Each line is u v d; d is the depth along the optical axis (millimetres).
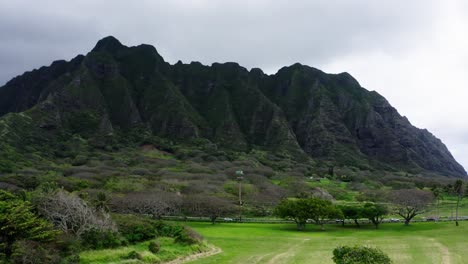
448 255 56688
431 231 88438
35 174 140250
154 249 48656
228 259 51594
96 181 126750
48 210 47031
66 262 38875
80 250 42906
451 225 95812
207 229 85688
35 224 40094
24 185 105312
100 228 47844
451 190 152875
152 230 54844
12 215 37500
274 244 67625
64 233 44906
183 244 54656
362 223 102375
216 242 67375
